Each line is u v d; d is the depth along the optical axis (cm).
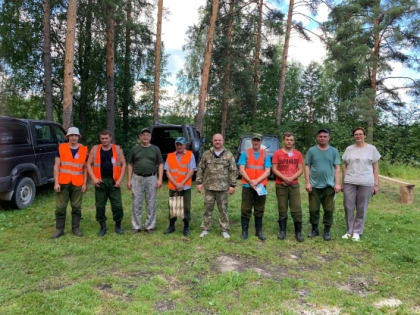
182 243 436
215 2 1370
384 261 392
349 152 490
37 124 669
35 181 652
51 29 1409
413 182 1152
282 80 1822
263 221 573
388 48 1666
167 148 970
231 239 463
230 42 1673
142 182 484
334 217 612
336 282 334
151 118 1723
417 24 1500
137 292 290
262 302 281
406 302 292
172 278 330
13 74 1345
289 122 1872
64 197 455
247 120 1966
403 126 1717
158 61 1451
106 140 456
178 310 262
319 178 476
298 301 288
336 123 1711
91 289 295
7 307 262
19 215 561
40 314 252
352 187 484
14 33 1287
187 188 474
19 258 371
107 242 435
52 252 389
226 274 334
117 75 1608
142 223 541
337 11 1524
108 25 1213
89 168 461
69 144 461
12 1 1282
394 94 1708
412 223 572
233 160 467
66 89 888
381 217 610
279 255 411
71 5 877
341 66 1723
